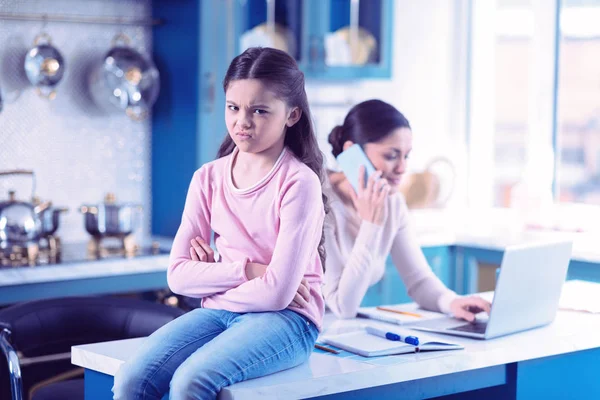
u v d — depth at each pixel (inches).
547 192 164.9
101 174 161.5
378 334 83.4
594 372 93.4
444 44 190.7
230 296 69.0
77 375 129.6
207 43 155.1
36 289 127.6
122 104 154.9
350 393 72.6
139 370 66.4
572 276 135.9
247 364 65.4
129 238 147.8
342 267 100.2
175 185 162.1
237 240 70.4
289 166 69.9
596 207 168.4
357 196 99.3
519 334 88.7
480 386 82.9
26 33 150.3
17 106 150.4
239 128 68.2
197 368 63.2
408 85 188.2
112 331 107.7
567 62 171.2
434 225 171.2
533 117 174.6
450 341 84.7
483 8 188.5
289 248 67.2
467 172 191.0
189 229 73.4
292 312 69.7
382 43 173.8
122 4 161.3
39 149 153.3
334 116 180.4
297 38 164.6
